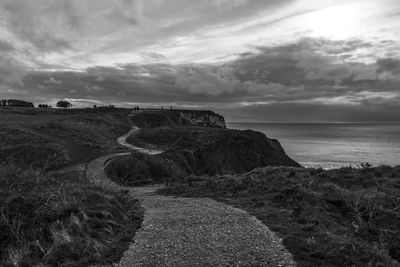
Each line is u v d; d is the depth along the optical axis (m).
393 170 20.89
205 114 165.75
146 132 86.19
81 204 12.03
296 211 13.23
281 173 21.25
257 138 78.31
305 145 151.50
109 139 76.38
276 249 9.21
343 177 19.92
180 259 8.66
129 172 35.22
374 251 9.23
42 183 14.09
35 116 94.25
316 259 8.59
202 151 63.47
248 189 18.92
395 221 12.81
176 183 26.70
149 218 12.86
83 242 9.55
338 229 11.52
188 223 12.00
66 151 47.28
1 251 9.21
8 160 42.28
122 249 9.39
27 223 10.35
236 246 9.48
